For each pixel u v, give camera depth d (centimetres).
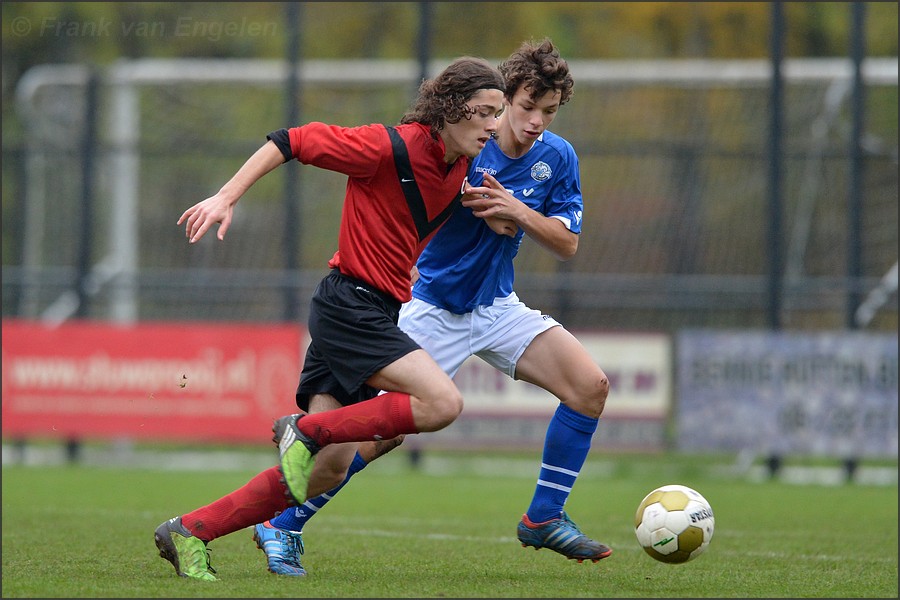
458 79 1620
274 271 5631
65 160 5775
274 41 7519
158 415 4819
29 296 5569
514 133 1828
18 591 1523
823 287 4766
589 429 1850
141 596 1475
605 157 5309
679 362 4659
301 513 1805
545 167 1889
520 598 1505
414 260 1709
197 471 4959
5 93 7619
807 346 4609
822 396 4603
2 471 4734
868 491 4219
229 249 5650
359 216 1650
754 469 5322
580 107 5534
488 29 6950
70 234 5812
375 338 1619
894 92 5519
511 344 1884
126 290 5478
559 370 1858
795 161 5344
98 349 4856
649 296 5272
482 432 4744
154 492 3822
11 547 2189
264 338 4781
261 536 1808
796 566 2072
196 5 7694
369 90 5966
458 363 1914
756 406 4631
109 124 6144
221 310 5500
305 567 1916
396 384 1608
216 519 1677
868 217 5312
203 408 4800
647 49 6950
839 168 5325
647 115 5503
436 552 2217
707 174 5272
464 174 1712
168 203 5747
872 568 2066
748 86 5484
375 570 1881
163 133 5925
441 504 3531
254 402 4778
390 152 1620
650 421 4669
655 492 1806
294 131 1606
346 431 1595
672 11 6881
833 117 5434
